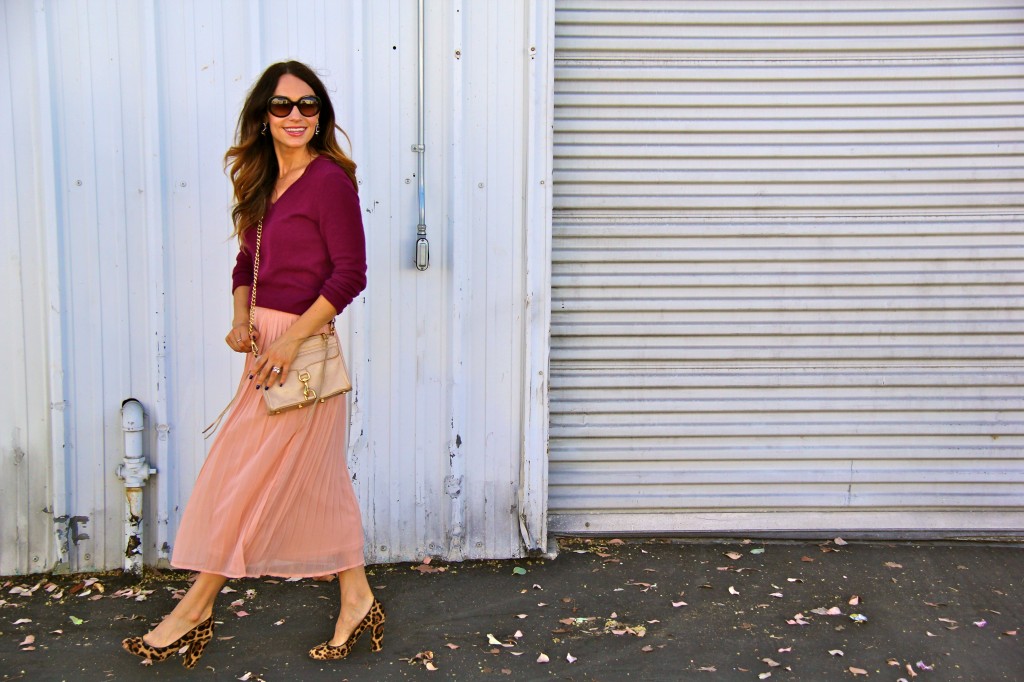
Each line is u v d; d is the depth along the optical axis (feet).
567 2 12.64
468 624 11.03
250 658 10.16
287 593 11.69
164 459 11.90
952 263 13.28
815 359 13.37
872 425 13.47
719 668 10.11
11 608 11.19
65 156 11.41
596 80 12.80
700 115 12.95
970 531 13.60
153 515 12.06
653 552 13.05
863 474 13.56
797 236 13.16
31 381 11.66
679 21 12.77
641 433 13.33
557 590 11.91
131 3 11.34
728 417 13.42
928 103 13.03
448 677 9.86
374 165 11.89
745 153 13.01
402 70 11.80
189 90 11.57
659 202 13.05
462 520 12.58
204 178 11.71
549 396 13.14
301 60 11.69
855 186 13.14
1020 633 10.96
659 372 13.28
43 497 11.86
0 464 11.71
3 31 11.09
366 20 11.69
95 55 11.35
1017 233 13.24
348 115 11.78
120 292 11.69
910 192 13.16
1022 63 12.99
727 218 13.12
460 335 12.17
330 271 9.45
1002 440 13.56
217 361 11.97
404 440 12.35
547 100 12.04
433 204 12.05
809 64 12.93
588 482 13.39
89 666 9.97
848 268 13.23
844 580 12.29
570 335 13.14
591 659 10.27
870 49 12.94
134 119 11.50
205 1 11.49
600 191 13.00
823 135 13.04
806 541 13.47
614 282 13.11
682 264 13.17
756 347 13.33
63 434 11.71
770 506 13.56
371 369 12.17
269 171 9.80
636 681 9.83
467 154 12.03
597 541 13.34
